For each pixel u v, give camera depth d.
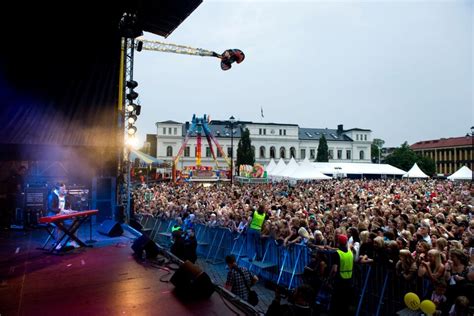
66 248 6.48
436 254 4.71
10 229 8.66
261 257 8.09
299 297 4.35
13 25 7.96
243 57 15.36
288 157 67.44
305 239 6.86
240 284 5.20
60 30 8.51
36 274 5.02
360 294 5.96
